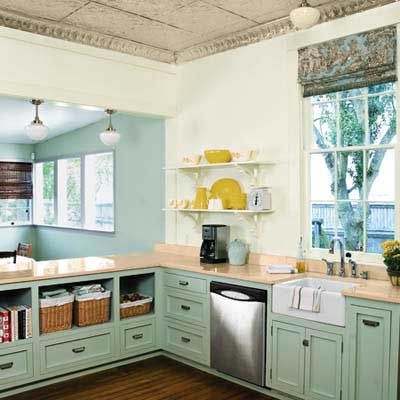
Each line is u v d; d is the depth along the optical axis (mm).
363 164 3578
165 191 5086
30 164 8234
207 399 3398
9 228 8000
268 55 4113
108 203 6387
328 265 3574
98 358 3914
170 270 4234
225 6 3617
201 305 3934
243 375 3553
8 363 3434
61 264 4156
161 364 4125
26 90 3893
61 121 6359
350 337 2928
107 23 3965
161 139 5125
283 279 3426
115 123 5883
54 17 3818
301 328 3186
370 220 3547
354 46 3486
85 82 4266
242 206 4191
